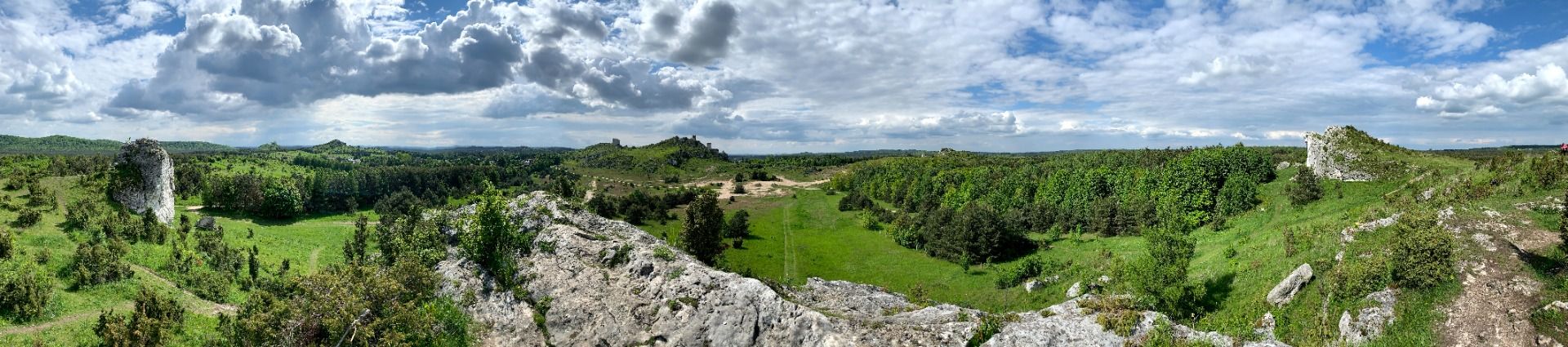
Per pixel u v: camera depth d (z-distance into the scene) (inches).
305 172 7308.1
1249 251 1867.6
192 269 2511.1
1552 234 1285.7
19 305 1674.5
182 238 2933.1
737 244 3718.0
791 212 5315.0
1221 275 1729.8
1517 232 1321.4
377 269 1167.0
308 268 3230.8
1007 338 906.7
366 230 3956.7
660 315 1053.8
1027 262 2529.5
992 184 4293.8
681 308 1047.6
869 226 4375.0
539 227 1321.4
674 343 1015.0
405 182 6304.1
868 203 5216.5
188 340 1770.4
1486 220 1402.6
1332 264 1440.7
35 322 1690.5
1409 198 1941.4
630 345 1032.2
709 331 1006.4
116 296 2016.5
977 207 3228.3
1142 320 963.3
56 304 1813.5
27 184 3083.2
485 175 6860.2
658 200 5206.7
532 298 1160.8
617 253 1194.6
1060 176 3796.8
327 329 1072.2
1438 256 1207.6
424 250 1347.2
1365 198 2297.0
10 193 2952.8
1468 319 1120.2
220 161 7347.4
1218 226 2571.4
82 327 1737.2
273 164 7795.3
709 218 2260.1
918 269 3046.3
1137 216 2925.7
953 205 4269.2
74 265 2085.4
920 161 6555.1
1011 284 2431.1
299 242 3905.0
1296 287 1412.4
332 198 5497.1
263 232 4089.6
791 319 959.6
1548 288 1114.1
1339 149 2635.3
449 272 1253.7
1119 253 2433.6
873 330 935.0
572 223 1362.0
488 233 1254.3
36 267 1973.4
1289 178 2898.6
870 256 3454.7
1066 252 2755.9
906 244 3659.0
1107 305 1018.7
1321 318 1298.0
